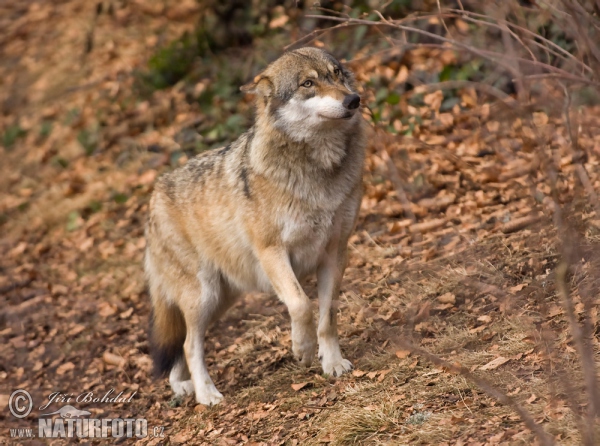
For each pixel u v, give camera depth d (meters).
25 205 18.36
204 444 9.00
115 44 21.94
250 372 10.55
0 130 21.50
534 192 6.97
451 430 7.38
